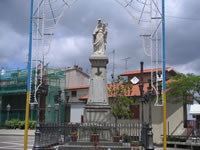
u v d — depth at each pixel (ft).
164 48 45.57
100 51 58.44
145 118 83.30
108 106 55.47
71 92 134.21
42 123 46.03
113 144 48.70
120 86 85.81
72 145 47.75
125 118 86.63
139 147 47.39
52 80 128.98
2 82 136.77
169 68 96.02
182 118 92.53
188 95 77.05
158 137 77.46
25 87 123.85
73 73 149.89
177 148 69.62
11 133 112.78
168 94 78.02
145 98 52.85
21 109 129.08
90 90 56.90
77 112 126.62
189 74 79.36
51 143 48.67
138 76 104.53
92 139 48.80
